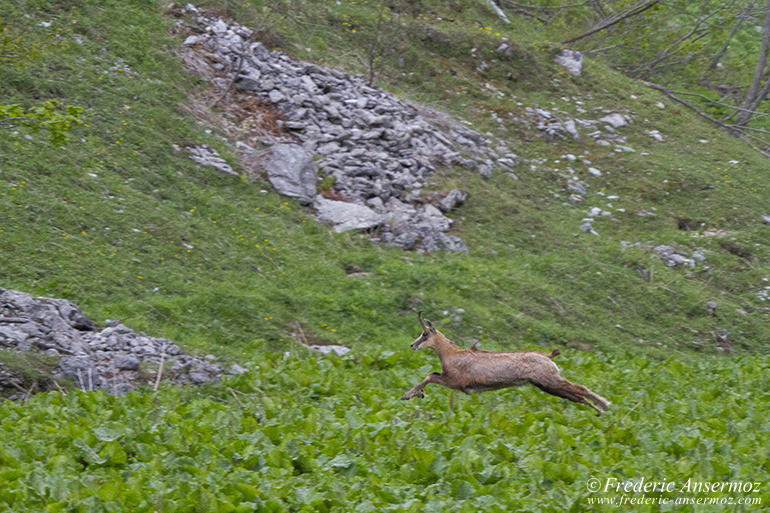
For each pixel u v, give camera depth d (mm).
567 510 6012
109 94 18484
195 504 5777
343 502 6062
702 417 9555
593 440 8180
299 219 18219
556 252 19703
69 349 10812
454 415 9148
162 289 14070
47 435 7746
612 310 17844
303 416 9008
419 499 6352
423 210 19812
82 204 15078
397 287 16359
